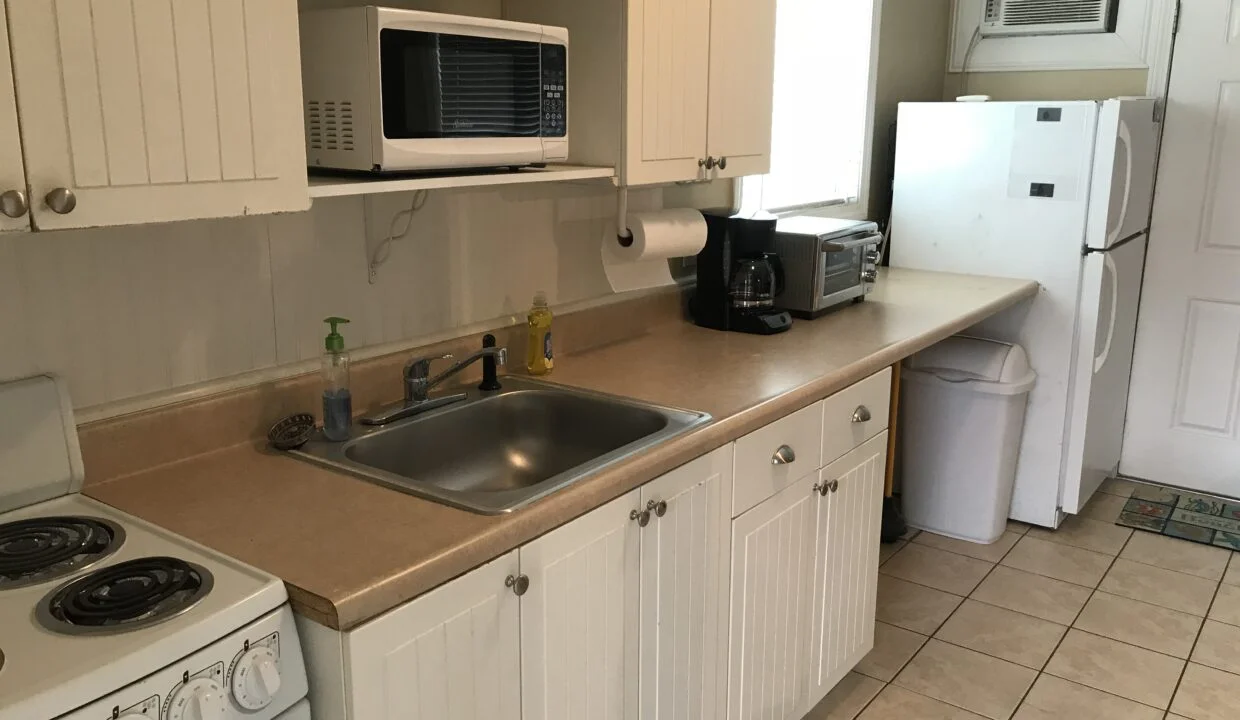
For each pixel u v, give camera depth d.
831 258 2.73
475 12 2.00
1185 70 3.54
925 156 3.46
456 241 2.00
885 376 2.37
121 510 1.40
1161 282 3.73
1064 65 3.81
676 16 2.00
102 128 1.10
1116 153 3.13
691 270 2.76
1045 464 3.45
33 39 1.03
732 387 2.01
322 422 1.78
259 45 1.25
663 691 1.78
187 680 1.06
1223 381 3.69
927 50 3.91
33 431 1.38
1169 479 3.89
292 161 1.32
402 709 1.24
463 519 1.37
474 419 1.93
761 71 2.31
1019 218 3.31
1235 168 3.51
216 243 1.59
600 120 1.96
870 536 2.46
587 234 2.34
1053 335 3.33
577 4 1.94
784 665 2.17
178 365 1.57
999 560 3.28
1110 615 2.90
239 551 1.26
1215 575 3.16
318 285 1.76
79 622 1.08
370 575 1.20
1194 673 2.60
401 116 1.48
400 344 1.92
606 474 1.53
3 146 1.03
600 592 1.57
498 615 1.37
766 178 3.05
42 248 1.39
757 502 1.94
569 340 2.32
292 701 1.18
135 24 1.12
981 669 2.62
